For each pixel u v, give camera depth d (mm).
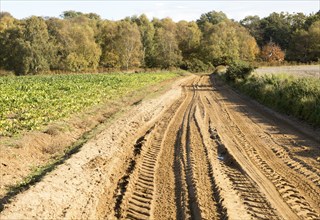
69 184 9969
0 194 9109
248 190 10359
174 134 17875
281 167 12422
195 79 62969
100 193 10023
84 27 87500
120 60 90375
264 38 121625
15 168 10797
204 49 99312
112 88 31953
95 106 22125
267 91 28766
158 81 48219
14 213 7812
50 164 11648
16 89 28406
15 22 85125
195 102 30641
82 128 16844
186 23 117188
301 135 17156
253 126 19594
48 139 13961
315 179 11227
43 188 9203
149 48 96562
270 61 93312
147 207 9305
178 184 10961
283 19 123438
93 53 83625
